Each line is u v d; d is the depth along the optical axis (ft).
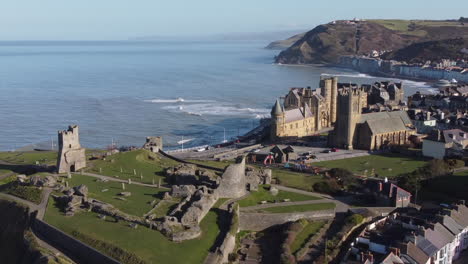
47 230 349.00
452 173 518.37
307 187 466.70
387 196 420.36
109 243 322.55
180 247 325.01
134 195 404.98
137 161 520.01
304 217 396.98
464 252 366.02
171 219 349.61
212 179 437.17
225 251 331.16
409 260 313.53
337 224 389.80
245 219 384.68
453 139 614.34
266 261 339.77
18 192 418.10
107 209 365.61
